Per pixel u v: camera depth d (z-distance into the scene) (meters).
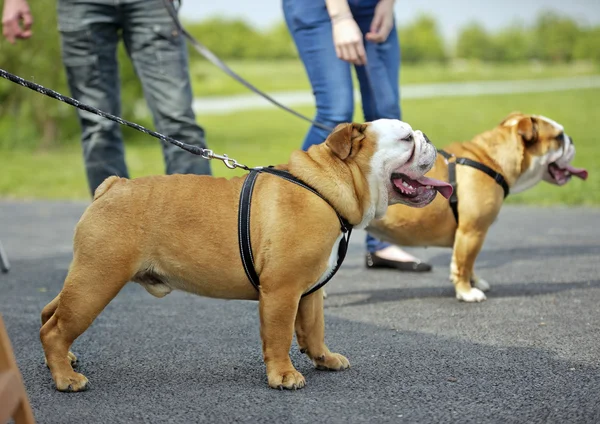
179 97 7.99
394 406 4.83
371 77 8.23
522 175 7.75
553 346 5.99
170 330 6.63
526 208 13.51
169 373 5.53
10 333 6.54
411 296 7.74
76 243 5.11
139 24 7.93
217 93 36.84
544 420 4.57
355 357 5.85
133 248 5.11
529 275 8.51
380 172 5.45
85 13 7.88
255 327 6.71
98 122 8.04
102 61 8.03
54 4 21.23
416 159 5.49
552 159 7.72
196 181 5.34
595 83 35.00
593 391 5.02
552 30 48.53
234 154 19.22
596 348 5.92
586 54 47.31
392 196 5.60
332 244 5.22
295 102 30.75
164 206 5.20
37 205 14.71
